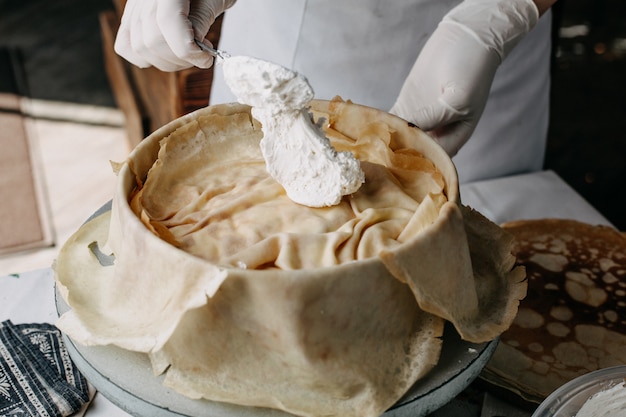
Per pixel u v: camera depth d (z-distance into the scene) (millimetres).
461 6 1005
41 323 815
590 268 911
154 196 688
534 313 838
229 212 659
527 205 1091
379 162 742
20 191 2158
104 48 2842
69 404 702
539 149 1399
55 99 2635
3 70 2789
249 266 589
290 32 1129
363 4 1083
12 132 2438
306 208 667
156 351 538
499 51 968
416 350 597
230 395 551
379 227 641
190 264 541
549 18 1254
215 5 869
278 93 618
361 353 569
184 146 736
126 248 593
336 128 780
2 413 693
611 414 610
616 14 2934
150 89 2016
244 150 768
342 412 552
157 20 790
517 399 722
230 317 545
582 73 2648
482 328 633
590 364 762
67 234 1981
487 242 739
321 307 538
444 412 723
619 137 2363
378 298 559
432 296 572
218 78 1257
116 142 2408
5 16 3160
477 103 955
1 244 1933
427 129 943
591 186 2162
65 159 2311
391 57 1139
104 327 591
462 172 1331
